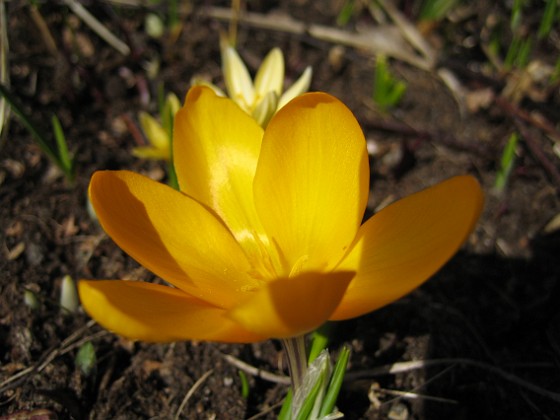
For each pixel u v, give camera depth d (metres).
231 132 0.10
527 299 0.14
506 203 0.15
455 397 0.12
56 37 0.17
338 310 0.08
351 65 0.18
